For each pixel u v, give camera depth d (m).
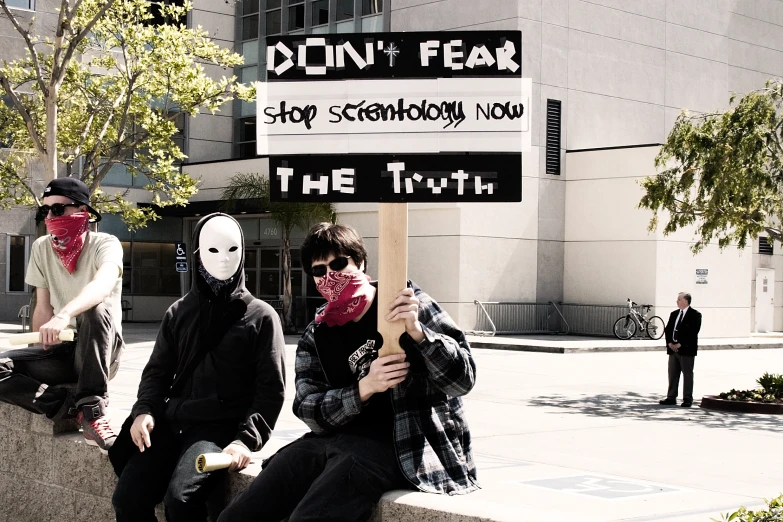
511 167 3.82
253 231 35.38
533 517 3.51
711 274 32.59
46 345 5.26
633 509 5.32
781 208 14.84
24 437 6.14
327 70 3.88
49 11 32.12
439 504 3.70
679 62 36.09
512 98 3.81
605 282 32.09
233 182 32.12
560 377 18.30
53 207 5.71
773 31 40.50
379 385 3.84
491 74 3.82
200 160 38.03
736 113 14.63
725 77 37.56
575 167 32.88
